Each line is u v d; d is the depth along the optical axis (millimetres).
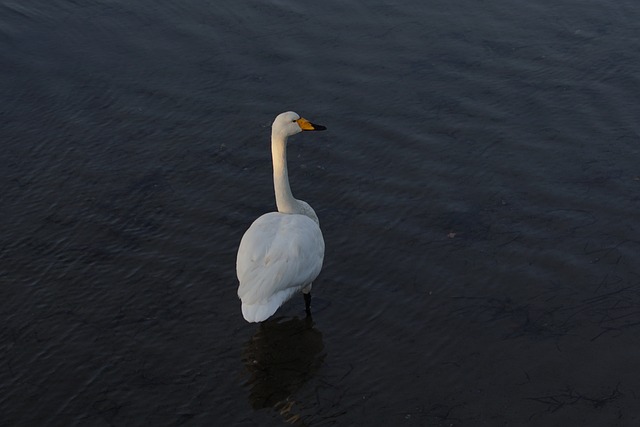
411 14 19625
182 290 12875
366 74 17703
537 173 14875
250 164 15570
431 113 16516
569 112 16297
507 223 13820
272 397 11078
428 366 11422
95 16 20531
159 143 16203
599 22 18891
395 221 14008
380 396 11008
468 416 10633
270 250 11523
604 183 14508
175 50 18969
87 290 12906
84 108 17297
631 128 15742
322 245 12320
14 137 16516
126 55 18938
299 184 14961
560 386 11016
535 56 17922
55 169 15617
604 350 11492
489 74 17484
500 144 15617
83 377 11430
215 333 12133
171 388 11242
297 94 17250
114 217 14391
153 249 13664
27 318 12422
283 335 12062
